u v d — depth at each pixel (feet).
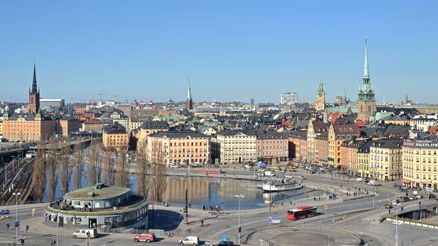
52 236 583.58
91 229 580.30
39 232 602.85
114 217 626.64
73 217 621.72
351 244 584.81
